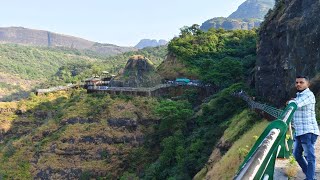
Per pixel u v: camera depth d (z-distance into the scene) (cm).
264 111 3825
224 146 4103
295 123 836
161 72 9962
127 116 7175
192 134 5641
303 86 827
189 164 4503
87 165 6575
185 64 9762
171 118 6288
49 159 6762
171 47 10519
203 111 6019
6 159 7106
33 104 10225
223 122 5262
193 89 8331
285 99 4591
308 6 4294
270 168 641
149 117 7206
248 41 10525
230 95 5866
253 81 6088
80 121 7356
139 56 9206
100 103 7712
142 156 6444
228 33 11481
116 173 6438
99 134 6969
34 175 6631
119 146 6825
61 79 19900
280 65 4794
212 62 8362
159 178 4978
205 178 3584
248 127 4012
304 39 4162
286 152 1111
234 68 7206
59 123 7488
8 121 9725
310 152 809
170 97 8438
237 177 383
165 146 5469
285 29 4675
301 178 930
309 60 4025
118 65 19975
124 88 8494
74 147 6838
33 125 9531
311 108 818
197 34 11638
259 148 498
